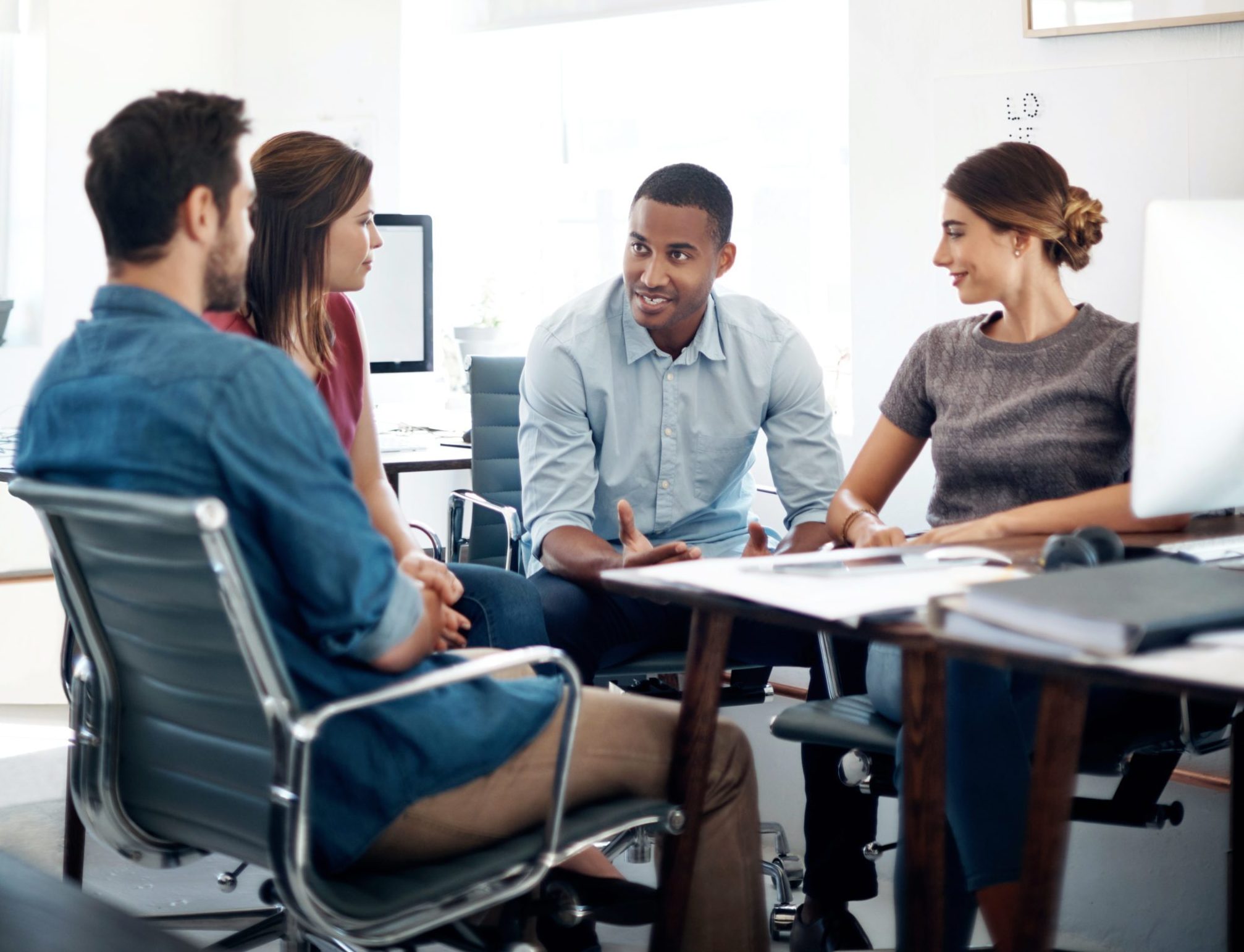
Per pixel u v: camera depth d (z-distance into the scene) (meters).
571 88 4.44
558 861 1.42
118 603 1.40
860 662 2.31
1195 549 1.54
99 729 1.51
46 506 1.32
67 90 4.25
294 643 1.31
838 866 2.17
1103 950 2.17
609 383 2.53
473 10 4.47
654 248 2.39
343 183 2.13
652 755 1.57
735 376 2.57
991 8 3.23
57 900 1.24
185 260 1.36
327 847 1.33
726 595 1.26
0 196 4.38
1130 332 2.07
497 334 4.40
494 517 3.01
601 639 2.34
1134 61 3.08
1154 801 1.83
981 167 2.11
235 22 4.71
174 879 2.58
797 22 3.96
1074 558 1.30
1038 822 1.11
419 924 1.31
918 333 3.40
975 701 1.52
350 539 1.27
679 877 1.55
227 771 1.38
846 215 3.91
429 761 1.37
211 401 1.25
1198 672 0.94
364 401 2.29
